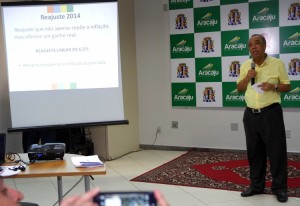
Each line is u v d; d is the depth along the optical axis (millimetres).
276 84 3285
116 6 3502
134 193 834
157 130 5828
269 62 3318
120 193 836
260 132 3375
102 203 825
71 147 4566
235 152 5387
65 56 3492
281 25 4926
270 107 3297
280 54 4973
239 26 5133
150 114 5840
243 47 5141
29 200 3719
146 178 4316
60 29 3471
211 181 4117
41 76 3482
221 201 3512
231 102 5301
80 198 802
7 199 976
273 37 4980
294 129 5051
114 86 3568
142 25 5695
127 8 5566
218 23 5234
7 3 3408
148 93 5809
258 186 3605
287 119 5074
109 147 5246
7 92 4398
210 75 5375
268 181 3977
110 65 3547
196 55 5414
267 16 4977
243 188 3840
